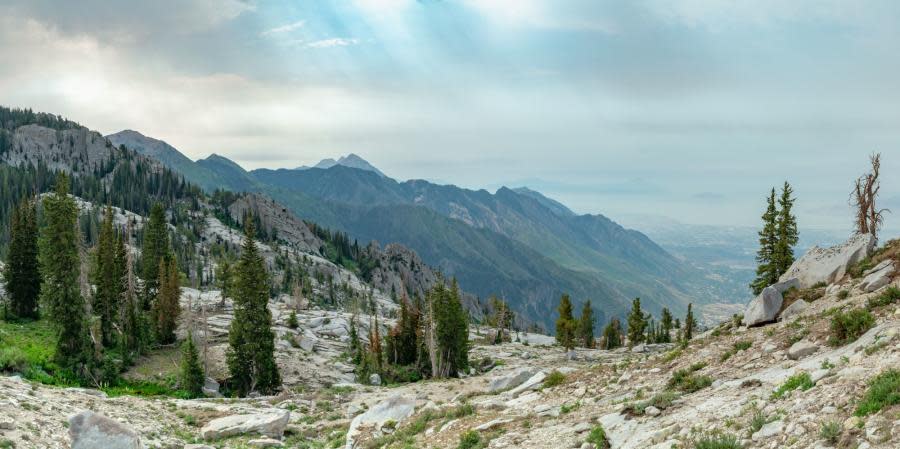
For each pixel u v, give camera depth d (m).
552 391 32.50
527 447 20.31
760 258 66.31
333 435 34.38
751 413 16.62
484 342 128.50
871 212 49.06
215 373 68.50
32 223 79.44
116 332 71.50
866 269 34.69
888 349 17.88
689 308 114.56
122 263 78.31
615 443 18.41
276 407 46.12
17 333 67.38
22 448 20.27
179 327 88.62
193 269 182.00
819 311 32.06
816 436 13.39
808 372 18.98
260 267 65.75
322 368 77.88
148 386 59.59
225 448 30.75
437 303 85.62
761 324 34.56
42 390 32.03
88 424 20.33
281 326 102.19
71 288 58.72
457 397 41.78
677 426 17.67
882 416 12.75
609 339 136.75
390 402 33.78
